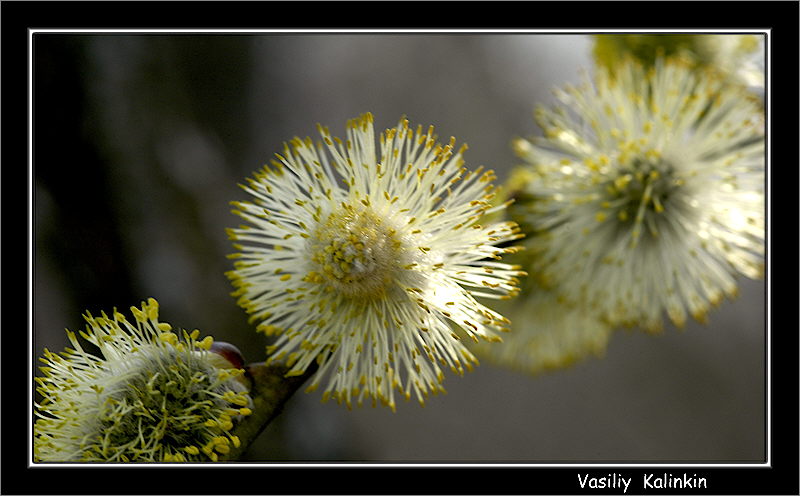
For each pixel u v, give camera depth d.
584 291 0.22
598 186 0.22
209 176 0.38
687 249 0.22
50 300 0.32
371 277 0.19
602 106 0.22
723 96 0.22
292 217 0.19
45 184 0.33
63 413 0.19
